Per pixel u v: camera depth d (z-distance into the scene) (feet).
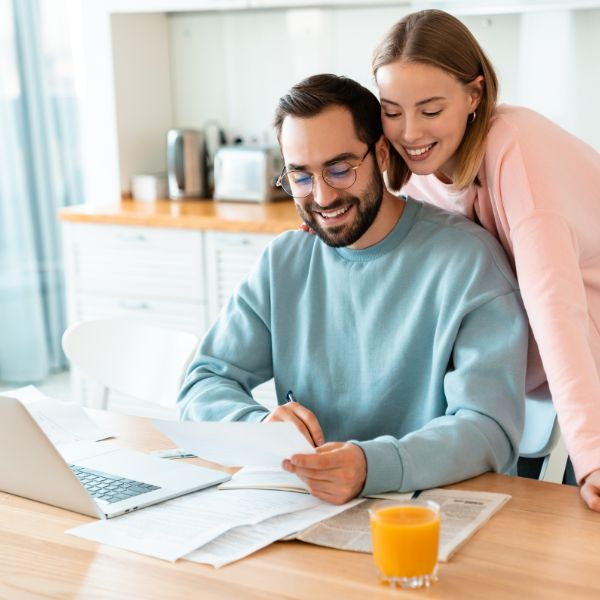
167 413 11.80
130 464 5.04
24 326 14.98
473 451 4.74
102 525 4.27
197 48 13.53
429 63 5.06
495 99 5.39
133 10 12.54
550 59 11.11
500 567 3.76
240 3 11.88
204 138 13.04
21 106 14.74
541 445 5.84
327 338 5.65
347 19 12.37
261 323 5.93
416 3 10.78
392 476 4.48
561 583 3.63
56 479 4.41
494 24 11.45
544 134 5.40
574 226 5.19
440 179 5.78
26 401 6.12
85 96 13.16
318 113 5.05
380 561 3.65
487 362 5.04
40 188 15.06
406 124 5.18
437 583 3.64
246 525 4.19
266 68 13.09
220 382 5.77
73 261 12.40
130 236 11.86
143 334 7.36
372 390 5.49
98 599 3.62
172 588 3.67
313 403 5.69
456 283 5.25
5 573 3.86
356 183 5.19
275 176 12.44
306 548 3.98
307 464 4.32
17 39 14.57
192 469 4.94
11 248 14.78
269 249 5.91
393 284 5.45
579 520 4.21
